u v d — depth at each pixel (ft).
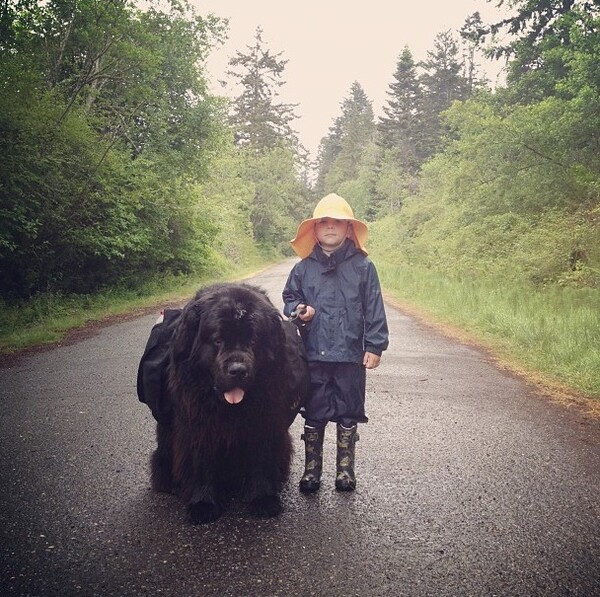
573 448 14.60
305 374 11.45
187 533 9.86
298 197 225.35
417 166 176.96
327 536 9.79
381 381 22.21
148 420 16.63
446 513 10.75
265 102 209.56
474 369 24.84
